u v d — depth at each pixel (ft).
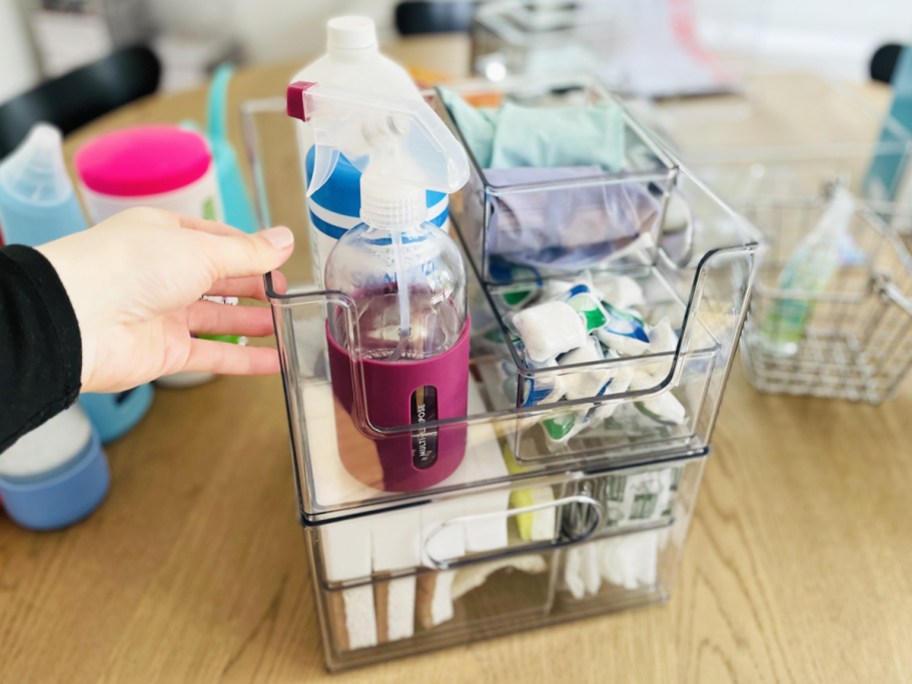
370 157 1.42
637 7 4.33
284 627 1.92
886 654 1.84
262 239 1.57
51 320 1.33
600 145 1.83
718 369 1.61
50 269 1.34
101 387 1.61
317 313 1.44
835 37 6.34
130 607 1.95
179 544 2.10
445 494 1.65
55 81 3.61
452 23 4.90
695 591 2.00
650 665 1.84
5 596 1.96
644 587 1.99
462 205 1.88
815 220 3.34
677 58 4.57
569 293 1.65
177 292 1.49
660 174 1.74
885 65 4.50
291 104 1.46
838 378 2.62
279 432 2.41
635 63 4.48
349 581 1.70
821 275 2.65
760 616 1.94
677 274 1.84
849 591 1.99
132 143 2.27
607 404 1.60
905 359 2.66
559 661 1.85
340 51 1.65
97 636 1.88
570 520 1.81
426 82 2.34
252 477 2.28
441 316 1.46
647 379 1.57
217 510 2.19
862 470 2.33
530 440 1.65
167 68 6.64
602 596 1.98
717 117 4.17
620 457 1.72
